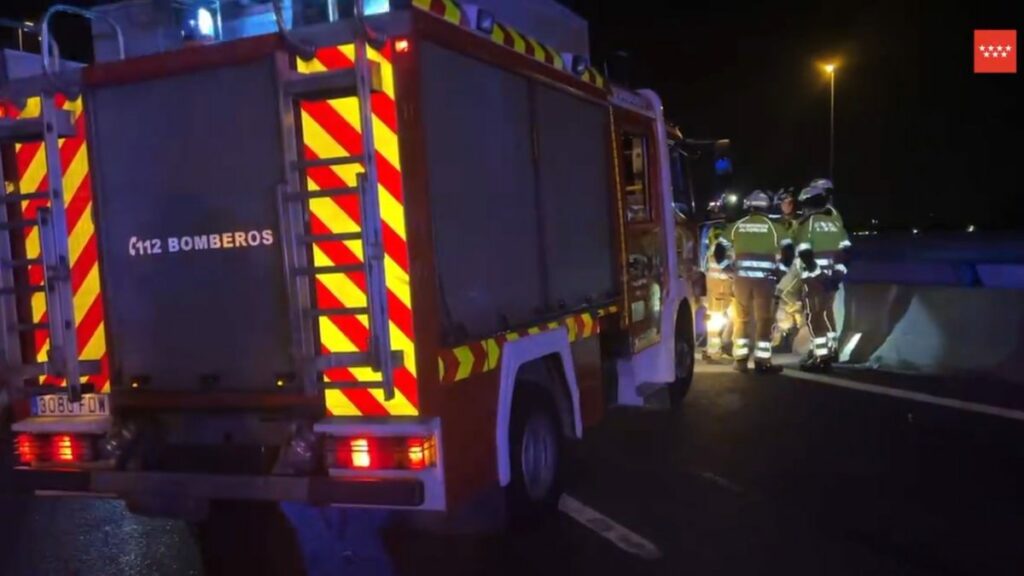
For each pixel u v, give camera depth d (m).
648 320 7.63
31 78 4.73
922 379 9.63
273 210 4.43
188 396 4.61
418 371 4.23
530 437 5.43
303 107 4.33
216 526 5.79
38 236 4.95
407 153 4.20
